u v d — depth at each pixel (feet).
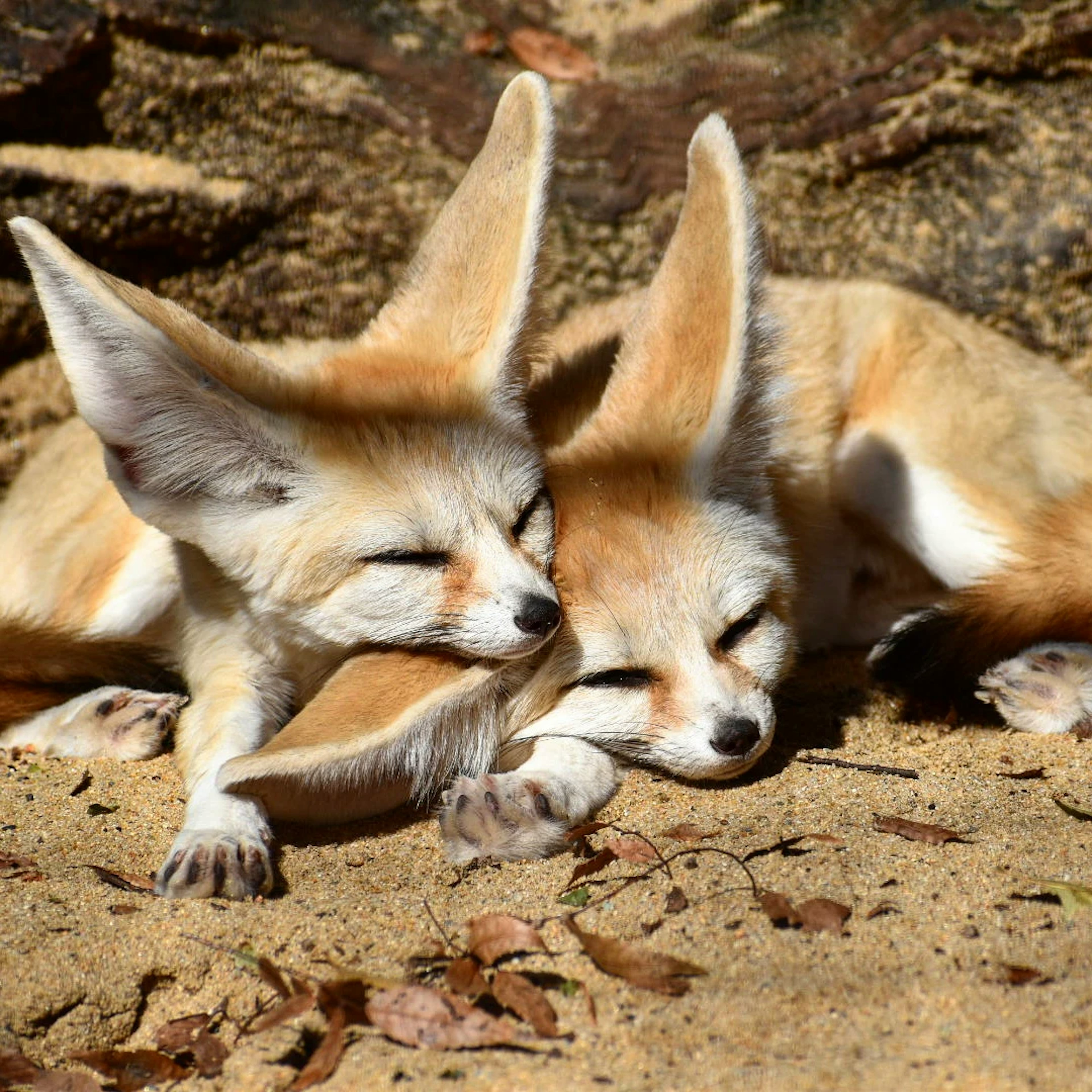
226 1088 16.93
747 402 25.81
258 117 39.55
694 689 23.77
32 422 39.60
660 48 41.91
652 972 17.92
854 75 40.45
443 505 24.21
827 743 26.84
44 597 30.07
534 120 27.25
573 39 42.24
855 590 32.53
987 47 39.60
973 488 29.76
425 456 24.64
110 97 38.58
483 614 23.40
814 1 42.09
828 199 40.52
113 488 30.37
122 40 38.45
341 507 24.14
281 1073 16.92
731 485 25.79
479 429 25.34
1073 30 39.19
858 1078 15.37
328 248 40.22
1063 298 39.78
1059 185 39.78
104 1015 19.10
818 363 31.42
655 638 23.86
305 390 25.30
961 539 29.48
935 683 28.94
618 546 24.49
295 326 40.32
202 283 39.68
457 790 22.81
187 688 29.04
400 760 23.18
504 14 42.22
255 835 22.29
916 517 29.96
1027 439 30.78
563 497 25.63
